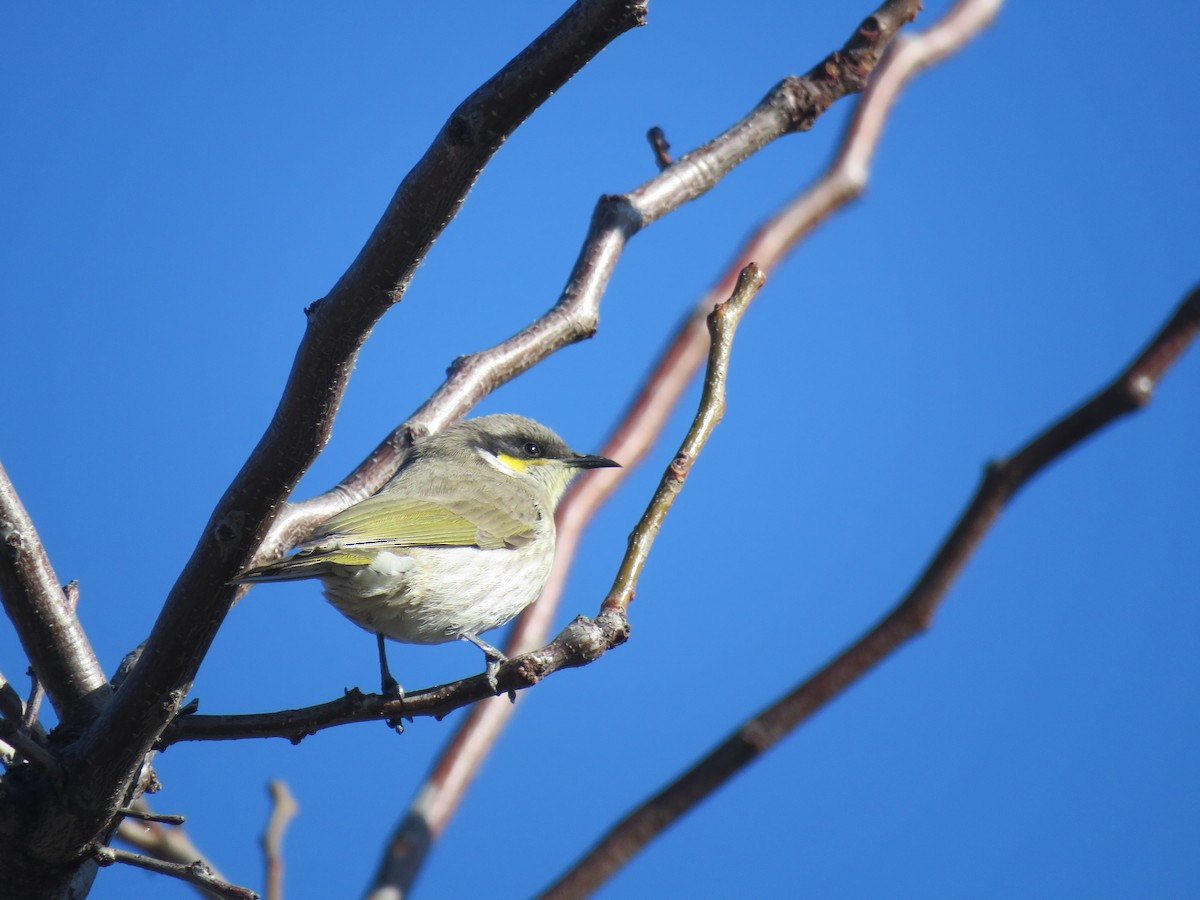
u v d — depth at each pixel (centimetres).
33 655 925
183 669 805
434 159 691
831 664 567
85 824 823
